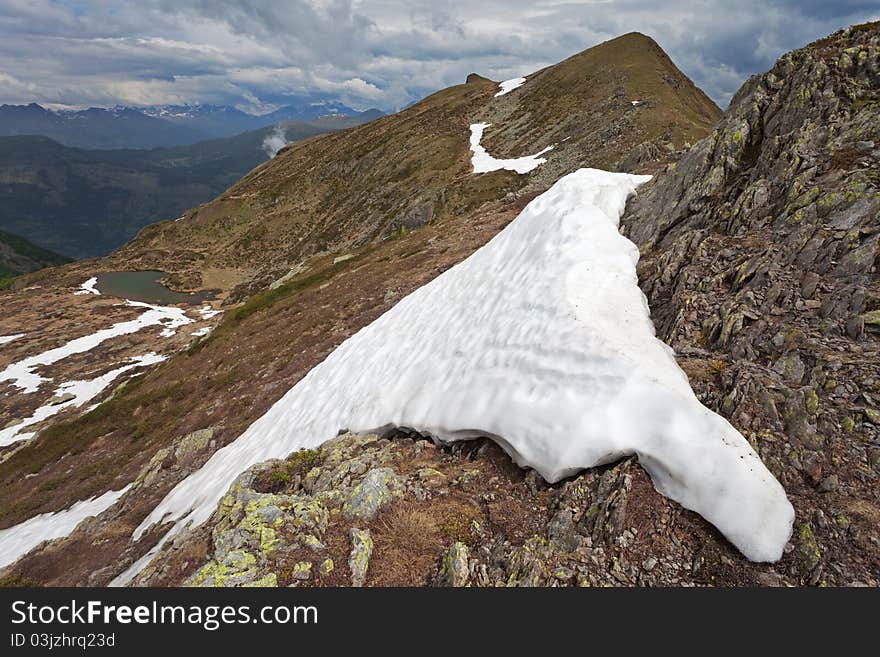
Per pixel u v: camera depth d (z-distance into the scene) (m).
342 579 7.89
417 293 23.88
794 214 12.28
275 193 146.25
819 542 6.92
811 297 10.38
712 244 13.41
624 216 19.67
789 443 8.16
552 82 116.31
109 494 25.25
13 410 51.22
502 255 19.17
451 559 7.89
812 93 14.66
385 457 12.16
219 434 25.81
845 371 8.66
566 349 10.88
